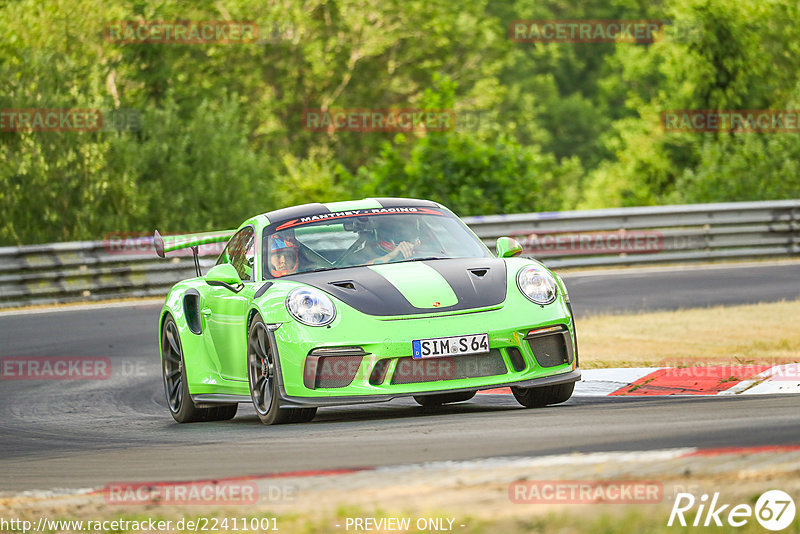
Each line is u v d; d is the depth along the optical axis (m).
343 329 23.02
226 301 26.78
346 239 26.70
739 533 12.25
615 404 23.59
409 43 159.38
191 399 28.42
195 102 120.06
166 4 117.44
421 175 80.19
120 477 19.30
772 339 34.47
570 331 24.09
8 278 59.72
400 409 27.23
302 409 24.08
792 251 68.69
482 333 22.97
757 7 117.31
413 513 13.79
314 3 151.00
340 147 155.38
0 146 93.12
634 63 150.38
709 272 59.72
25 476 20.56
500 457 17.31
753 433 17.81
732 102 118.62
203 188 103.75
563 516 13.19
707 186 101.38
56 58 99.19
